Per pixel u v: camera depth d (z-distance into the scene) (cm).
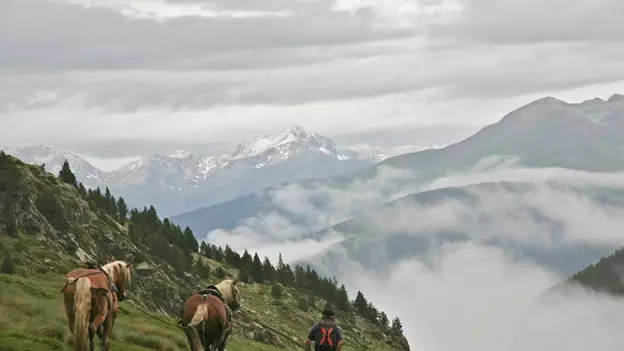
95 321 2034
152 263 7869
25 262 5116
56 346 2391
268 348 5647
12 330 2497
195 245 13925
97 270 2145
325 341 2100
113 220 9012
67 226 6681
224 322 2116
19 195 6188
